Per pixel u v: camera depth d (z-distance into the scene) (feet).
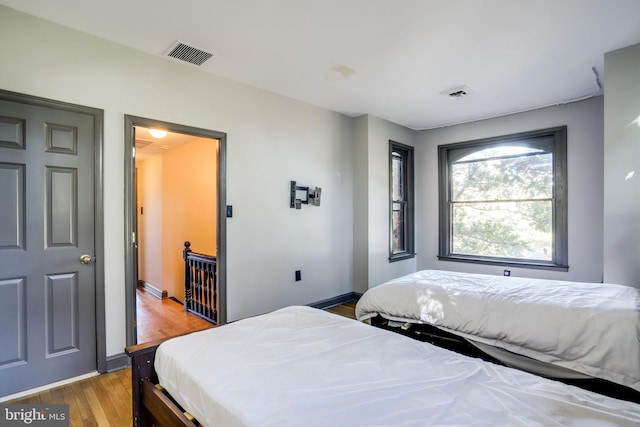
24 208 6.99
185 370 4.19
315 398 3.44
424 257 16.53
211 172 14.46
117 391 7.15
